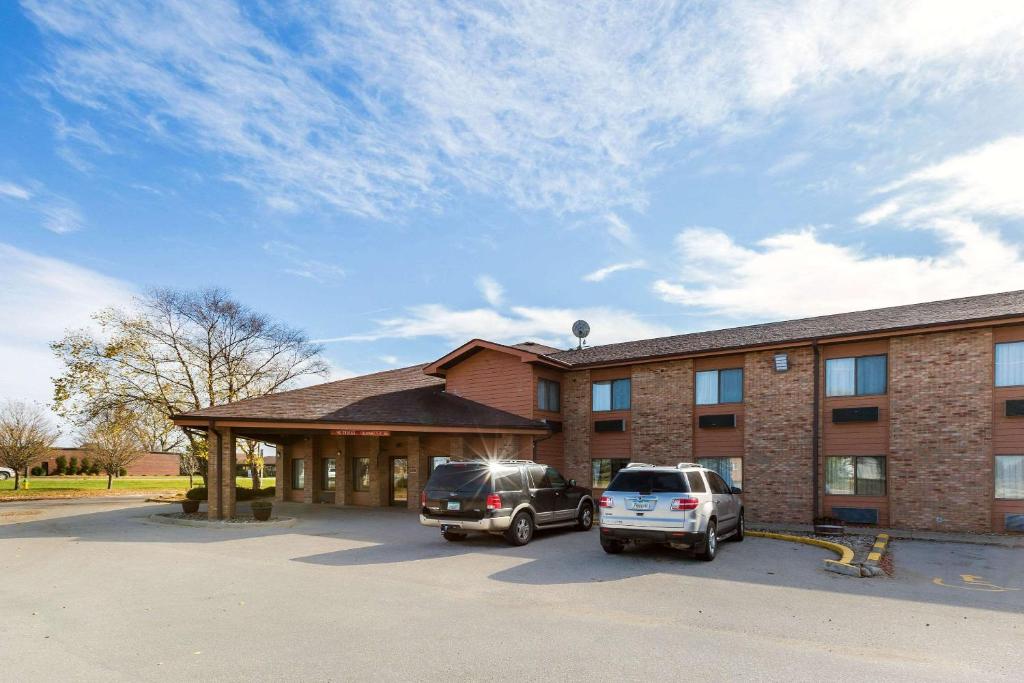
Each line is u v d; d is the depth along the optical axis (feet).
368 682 18.95
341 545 48.70
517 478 49.08
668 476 41.32
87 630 24.79
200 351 123.44
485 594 31.27
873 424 61.87
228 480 68.95
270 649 22.17
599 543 48.52
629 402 79.05
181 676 19.54
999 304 61.05
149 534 57.21
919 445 58.85
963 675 19.62
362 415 71.15
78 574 37.19
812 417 64.95
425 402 80.84
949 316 59.67
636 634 24.00
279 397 77.97
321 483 97.35
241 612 27.61
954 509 56.59
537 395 80.38
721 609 28.12
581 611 27.73
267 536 54.75
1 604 29.45
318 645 22.62
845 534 54.19
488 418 76.64
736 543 49.11
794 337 66.28
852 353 63.98
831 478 63.87
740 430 69.97
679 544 42.06
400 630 24.58
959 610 27.96
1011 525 54.24
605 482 79.56
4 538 55.01
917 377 59.57
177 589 32.68
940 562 40.98
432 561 41.06
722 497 45.73
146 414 118.11
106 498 117.91
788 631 24.48
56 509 88.43
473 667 20.25
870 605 28.86
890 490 59.93
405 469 88.22
